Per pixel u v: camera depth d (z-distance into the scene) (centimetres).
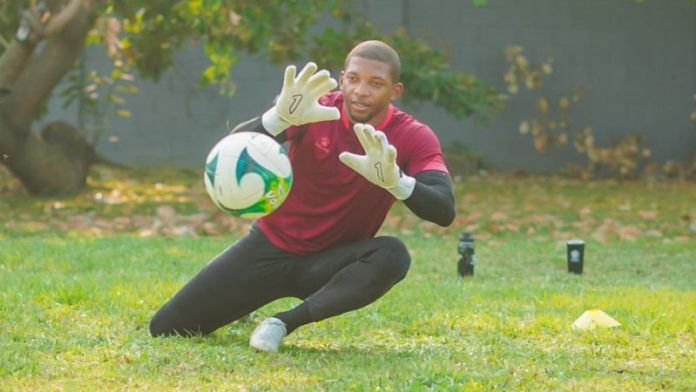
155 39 2245
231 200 816
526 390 775
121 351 874
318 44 2241
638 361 895
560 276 1405
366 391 754
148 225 1819
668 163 2803
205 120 2788
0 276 1221
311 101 826
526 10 2823
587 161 2852
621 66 2844
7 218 1853
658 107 2855
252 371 819
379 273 874
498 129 2844
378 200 884
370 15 2762
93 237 1659
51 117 2736
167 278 1240
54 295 1089
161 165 2775
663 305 1147
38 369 809
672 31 2841
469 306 1128
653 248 1669
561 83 2841
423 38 2791
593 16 2831
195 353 867
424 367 828
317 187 880
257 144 820
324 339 964
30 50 1931
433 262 1498
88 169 2238
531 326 1023
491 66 2834
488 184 2562
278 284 913
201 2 2028
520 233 1831
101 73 2734
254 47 2173
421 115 2827
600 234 1778
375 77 853
